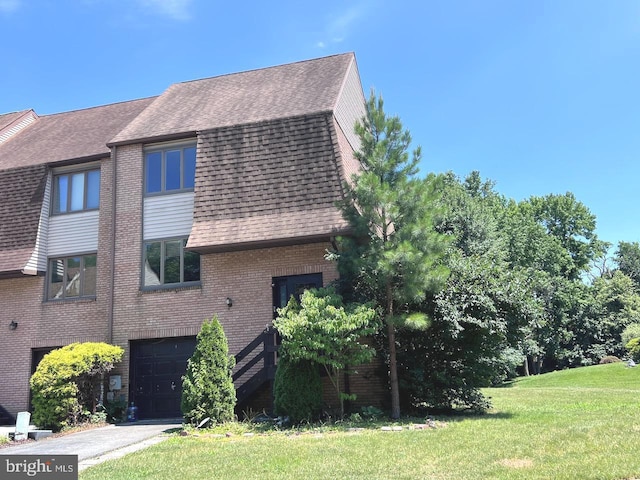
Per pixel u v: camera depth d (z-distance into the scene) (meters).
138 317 15.34
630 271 62.91
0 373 16.42
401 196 11.83
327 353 11.21
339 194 13.95
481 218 28.02
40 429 13.24
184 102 19.02
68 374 13.29
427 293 12.12
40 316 16.52
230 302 14.59
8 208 17.22
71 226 17.05
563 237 51.75
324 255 14.03
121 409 14.63
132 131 17.09
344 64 19.12
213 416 11.77
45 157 18.14
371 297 12.45
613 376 26.77
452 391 12.80
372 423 11.11
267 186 14.55
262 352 13.16
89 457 9.11
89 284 16.53
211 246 14.11
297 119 15.06
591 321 43.34
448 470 6.72
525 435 8.82
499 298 12.20
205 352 12.08
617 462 6.61
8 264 16.36
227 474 7.16
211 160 15.23
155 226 15.92
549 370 45.94
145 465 8.04
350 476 6.66
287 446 8.91
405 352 12.84
